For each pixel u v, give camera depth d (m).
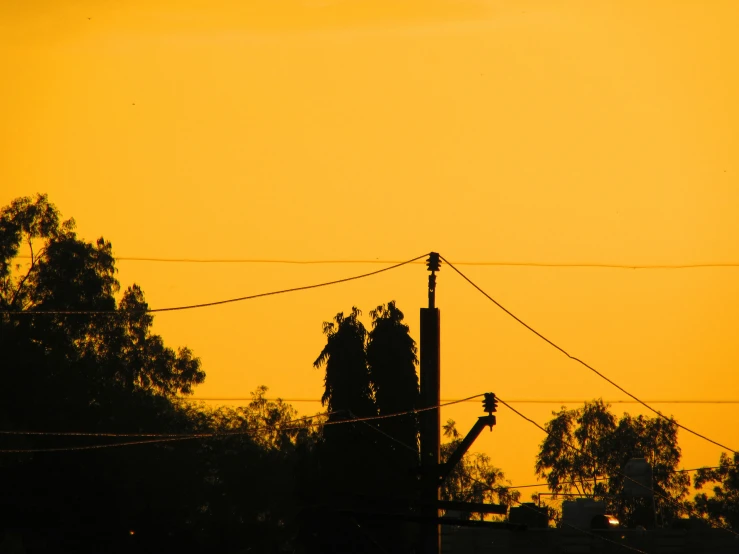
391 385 175.25
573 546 184.25
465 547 185.50
